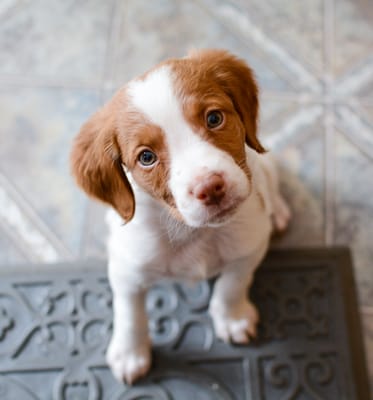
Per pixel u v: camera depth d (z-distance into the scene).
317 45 0.90
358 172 0.82
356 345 0.70
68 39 0.92
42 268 0.75
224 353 0.70
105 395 0.69
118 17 0.93
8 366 0.70
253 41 0.91
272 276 0.74
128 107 0.50
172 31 0.92
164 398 0.68
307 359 0.70
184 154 0.49
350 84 0.87
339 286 0.73
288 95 0.87
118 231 0.58
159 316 0.73
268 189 0.67
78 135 0.55
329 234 0.78
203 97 0.50
